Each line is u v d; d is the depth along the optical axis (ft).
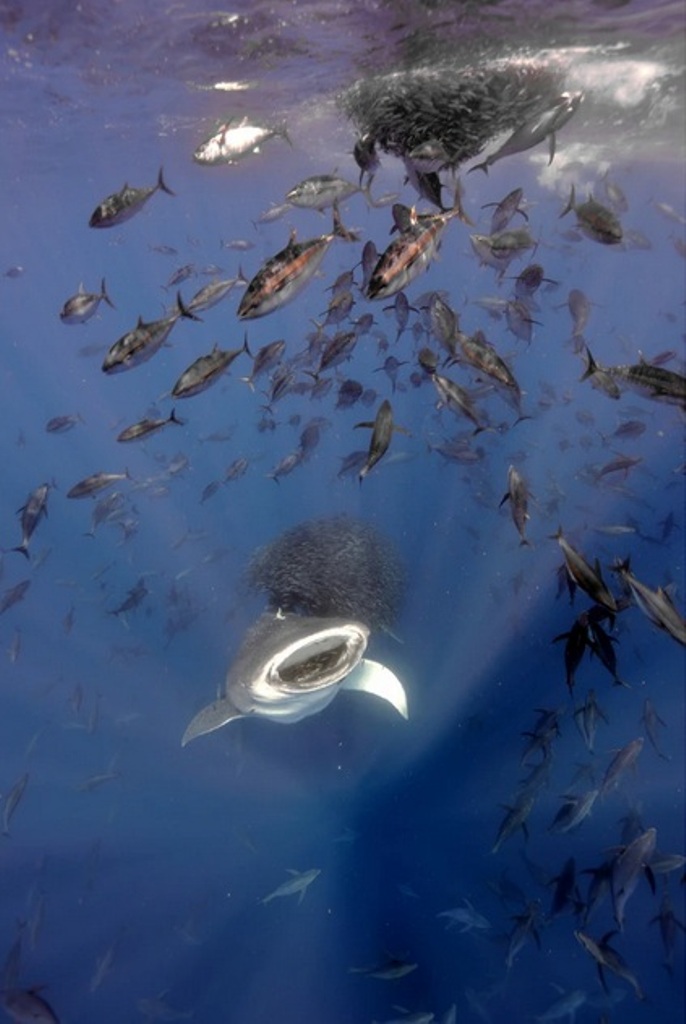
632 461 26.66
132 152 70.95
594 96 44.52
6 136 62.08
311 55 38.93
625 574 12.55
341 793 29.17
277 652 15.71
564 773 28.63
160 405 95.30
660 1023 20.31
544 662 33.76
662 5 31.58
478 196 98.37
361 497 53.98
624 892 14.80
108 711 34.63
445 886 25.25
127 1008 21.81
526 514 15.48
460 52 34.14
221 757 31.24
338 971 22.90
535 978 22.16
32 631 42.45
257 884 26.02
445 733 30.91
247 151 20.04
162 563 49.37
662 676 32.73
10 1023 15.48
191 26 35.99
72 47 39.73
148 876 26.55
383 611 33.60
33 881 26.40
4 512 64.28
